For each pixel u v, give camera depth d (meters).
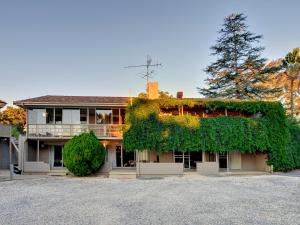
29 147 29.27
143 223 10.82
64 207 13.61
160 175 27.27
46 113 30.20
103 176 26.42
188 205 14.13
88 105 29.67
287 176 26.50
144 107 28.97
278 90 51.94
